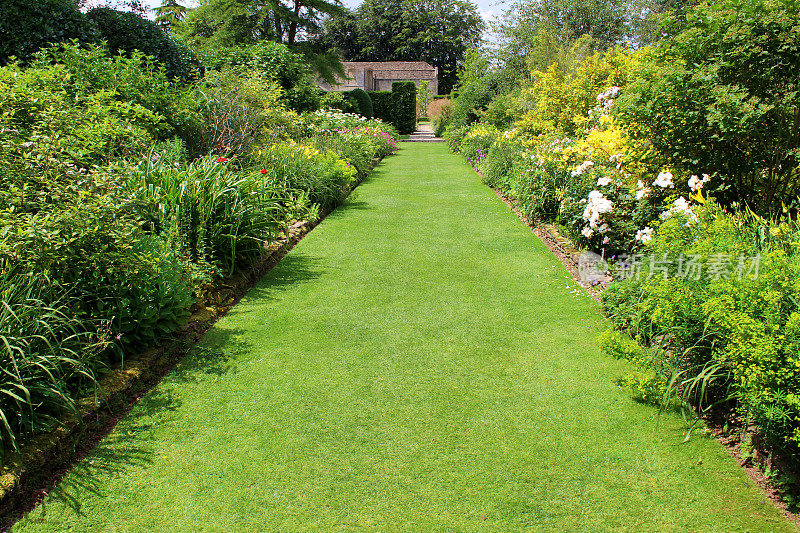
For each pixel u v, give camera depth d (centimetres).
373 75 4316
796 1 387
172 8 2636
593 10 1728
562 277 502
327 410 285
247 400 294
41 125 416
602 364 332
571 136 974
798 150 404
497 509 215
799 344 211
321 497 222
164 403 291
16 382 243
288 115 1080
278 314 417
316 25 2412
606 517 210
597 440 258
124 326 317
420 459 246
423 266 542
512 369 327
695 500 219
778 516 209
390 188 1052
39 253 280
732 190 468
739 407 251
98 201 305
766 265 245
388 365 334
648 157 504
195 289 401
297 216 716
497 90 1817
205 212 455
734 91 405
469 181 1142
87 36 788
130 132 542
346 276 511
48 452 234
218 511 215
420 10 4884
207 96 809
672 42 466
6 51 693
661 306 276
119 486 229
